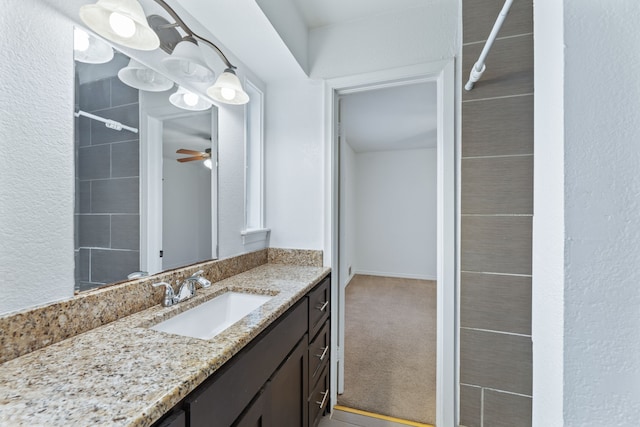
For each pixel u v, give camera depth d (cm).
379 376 197
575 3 38
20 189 69
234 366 75
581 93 37
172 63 115
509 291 134
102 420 46
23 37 69
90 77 86
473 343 139
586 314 37
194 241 130
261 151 186
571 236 37
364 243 510
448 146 150
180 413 58
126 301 92
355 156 507
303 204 181
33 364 63
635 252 35
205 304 115
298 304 122
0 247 65
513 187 133
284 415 105
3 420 45
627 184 36
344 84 171
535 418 46
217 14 124
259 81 181
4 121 66
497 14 137
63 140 78
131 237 100
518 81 133
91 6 73
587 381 37
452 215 148
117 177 95
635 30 36
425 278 476
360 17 168
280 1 141
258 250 178
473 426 139
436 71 153
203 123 137
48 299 73
